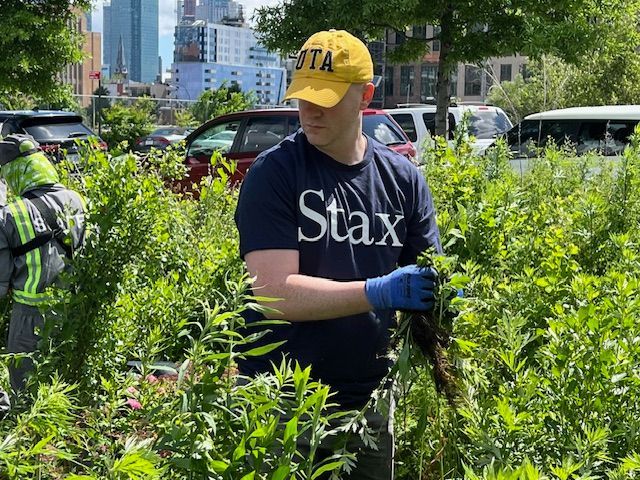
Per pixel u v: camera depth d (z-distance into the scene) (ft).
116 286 11.28
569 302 10.36
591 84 89.20
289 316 7.98
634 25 54.29
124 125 110.32
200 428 5.41
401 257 9.27
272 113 38.37
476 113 59.98
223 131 39.32
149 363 8.45
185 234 15.67
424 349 7.68
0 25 53.83
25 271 13.44
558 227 14.93
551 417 7.29
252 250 8.13
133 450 5.23
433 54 226.99
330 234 8.29
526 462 5.85
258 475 5.37
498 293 10.54
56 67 58.80
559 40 45.44
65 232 12.97
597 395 7.45
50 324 10.24
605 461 7.07
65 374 10.16
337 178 8.45
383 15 45.37
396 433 9.02
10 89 59.72
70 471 6.62
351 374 8.55
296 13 47.78
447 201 15.26
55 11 58.49
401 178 8.89
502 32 46.34
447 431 7.89
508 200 14.74
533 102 99.50
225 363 5.64
